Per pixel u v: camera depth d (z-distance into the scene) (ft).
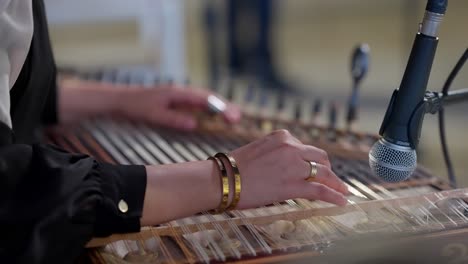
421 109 2.87
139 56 13.51
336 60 15.30
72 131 4.67
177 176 2.98
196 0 16.71
